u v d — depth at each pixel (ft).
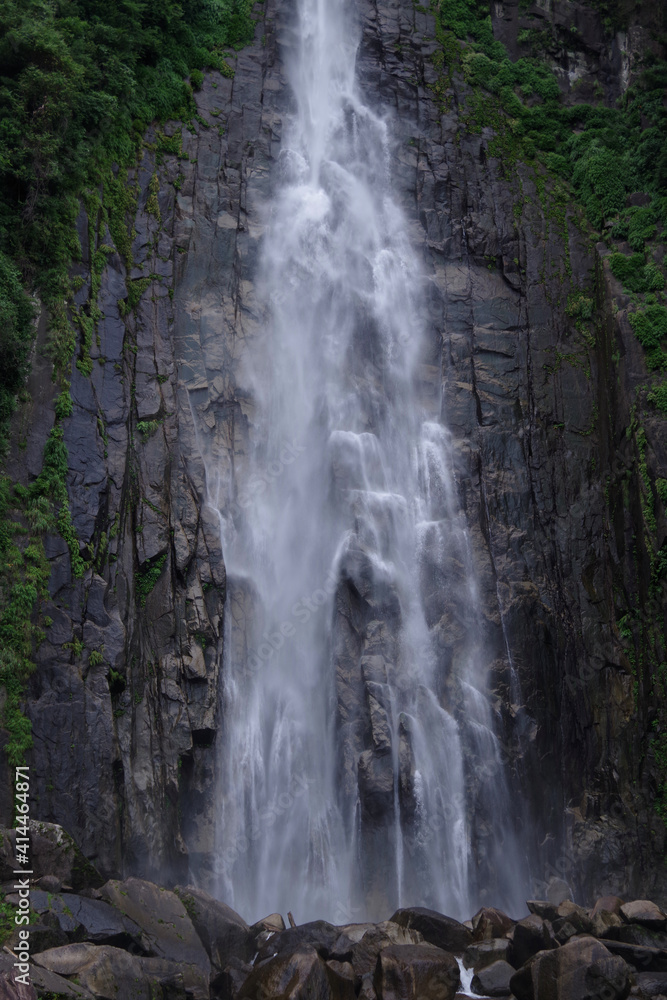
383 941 53.16
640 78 109.81
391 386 94.07
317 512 85.56
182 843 65.41
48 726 60.85
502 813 74.02
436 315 98.02
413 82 111.96
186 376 86.28
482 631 81.10
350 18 114.93
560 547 87.86
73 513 70.08
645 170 103.35
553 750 78.28
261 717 75.72
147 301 87.04
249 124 103.96
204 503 79.56
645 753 74.59
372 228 102.58
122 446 76.89
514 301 99.71
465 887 70.33
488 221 103.71
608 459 89.71
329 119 108.37
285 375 91.71
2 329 69.56
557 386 95.14
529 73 114.42
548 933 52.65
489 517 87.25
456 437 91.56
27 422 70.90
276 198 100.83
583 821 75.05
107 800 61.05
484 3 118.93
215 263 93.71
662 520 79.82
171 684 69.77
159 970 46.55
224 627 76.59
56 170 78.95
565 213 104.53
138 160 93.97
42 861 52.11
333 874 69.72
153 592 73.31
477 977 50.42
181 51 103.45
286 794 73.31
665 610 77.77
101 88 90.38
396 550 83.66
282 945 52.44
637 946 53.16
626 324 90.68
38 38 79.77
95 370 78.48
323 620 80.23
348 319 96.94
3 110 78.69
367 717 73.87
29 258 77.82
